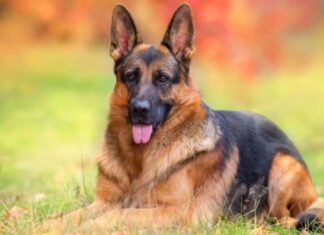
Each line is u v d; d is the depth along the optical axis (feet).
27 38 113.09
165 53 29.35
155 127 28.81
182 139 28.86
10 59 115.75
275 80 101.96
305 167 31.71
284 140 32.14
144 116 28.32
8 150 52.95
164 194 28.50
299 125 63.36
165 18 66.28
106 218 27.25
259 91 87.45
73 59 119.85
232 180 29.66
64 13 74.49
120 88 29.40
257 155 30.78
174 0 66.08
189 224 27.43
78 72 108.88
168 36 29.58
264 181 30.60
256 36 67.21
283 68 99.30
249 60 66.85
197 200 28.66
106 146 29.99
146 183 28.81
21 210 30.55
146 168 28.96
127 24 29.99
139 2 67.56
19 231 26.48
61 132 62.69
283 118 66.49
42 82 99.30
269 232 28.43
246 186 30.07
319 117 66.80
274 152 31.14
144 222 27.40
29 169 45.44
